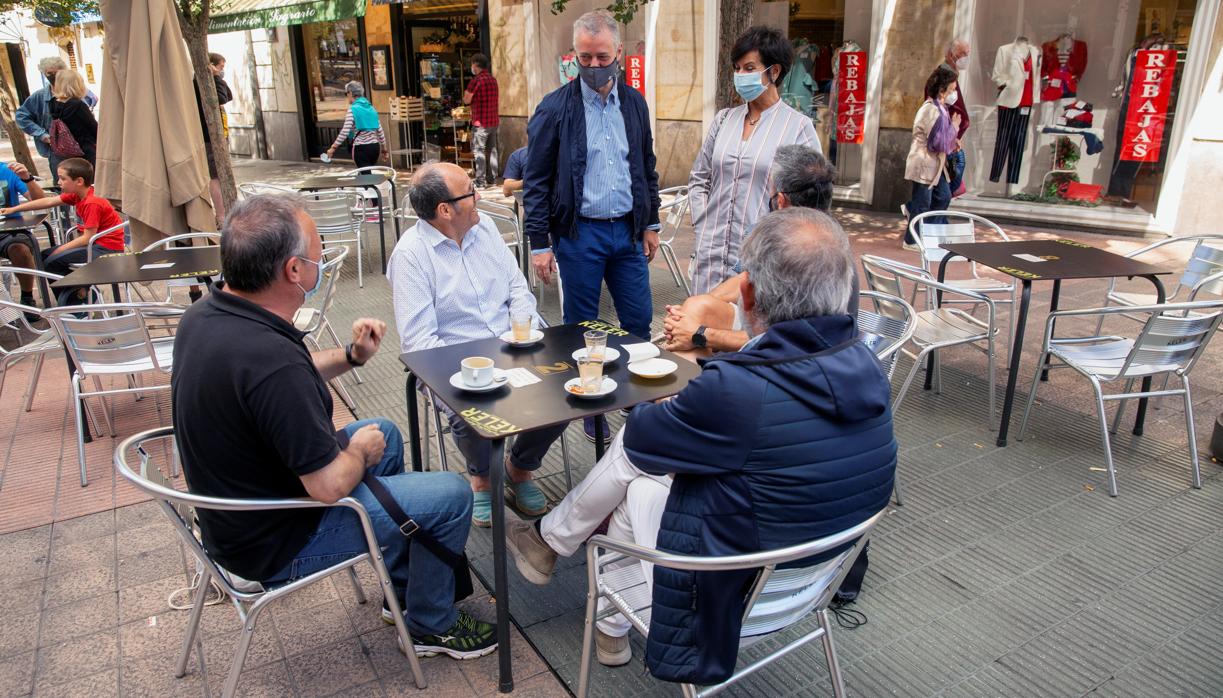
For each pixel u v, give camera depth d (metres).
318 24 15.57
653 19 10.80
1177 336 3.36
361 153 11.02
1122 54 8.02
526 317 2.92
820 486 1.77
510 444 3.30
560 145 3.85
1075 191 8.62
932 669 2.51
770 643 2.62
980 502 3.44
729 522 1.80
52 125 7.99
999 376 4.78
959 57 7.69
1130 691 2.41
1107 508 3.38
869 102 9.48
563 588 2.91
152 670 2.54
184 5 6.89
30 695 2.44
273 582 2.23
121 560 3.12
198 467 2.09
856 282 1.95
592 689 2.43
